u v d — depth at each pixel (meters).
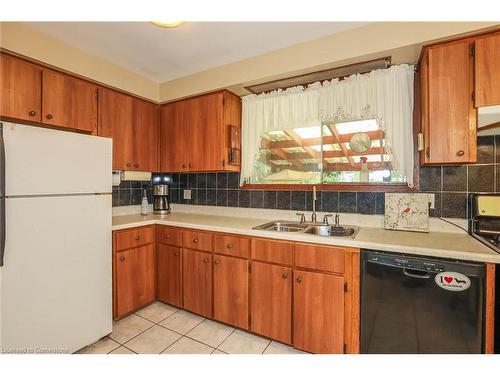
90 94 2.13
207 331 1.96
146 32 1.80
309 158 2.29
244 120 2.53
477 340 1.23
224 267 2.00
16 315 1.36
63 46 1.91
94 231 1.74
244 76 2.19
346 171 2.13
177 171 2.65
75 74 2.00
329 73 1.99
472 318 1.23
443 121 1.48
